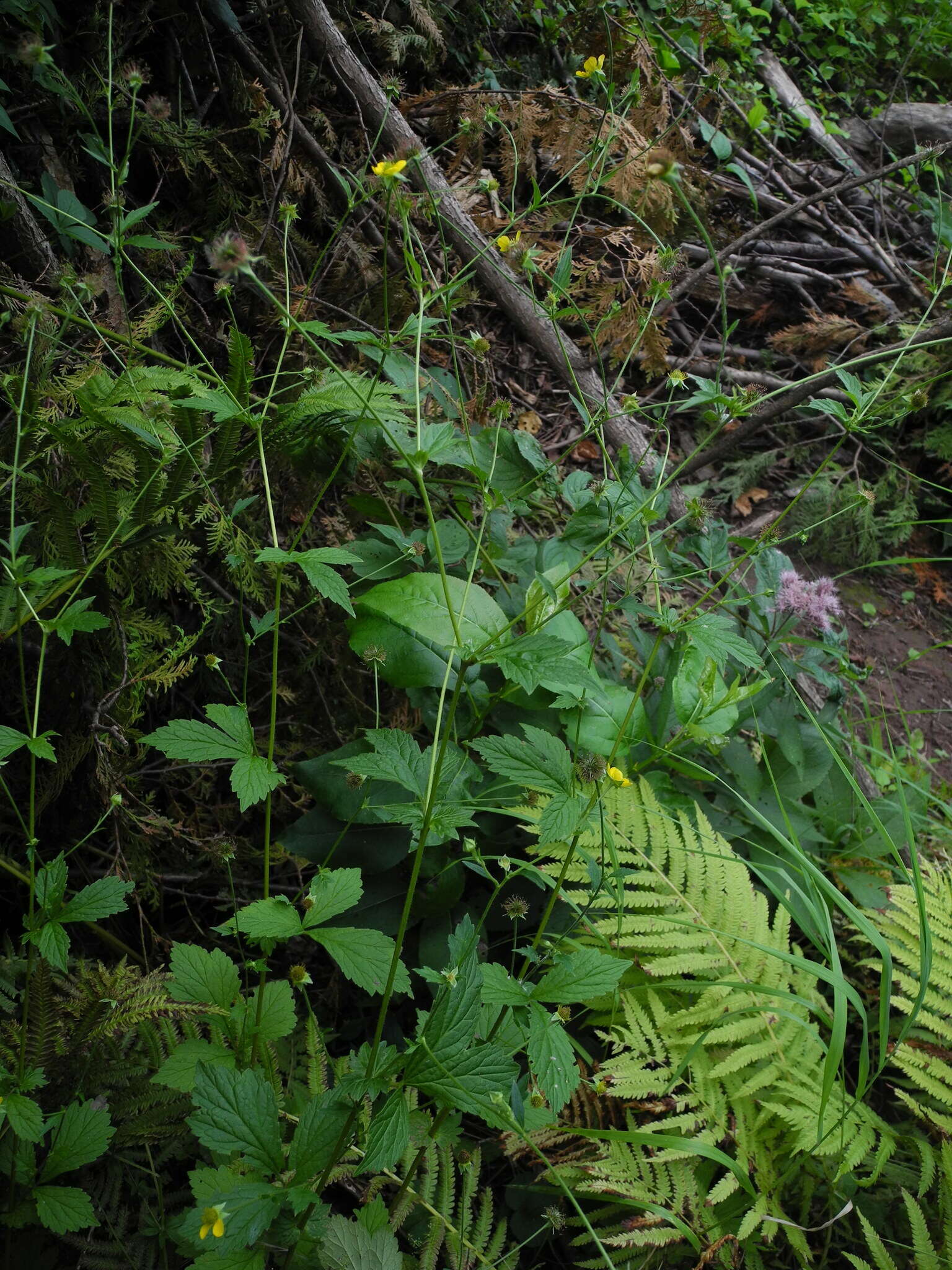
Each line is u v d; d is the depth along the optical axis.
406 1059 1.08
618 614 2.48
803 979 1.80
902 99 5.26
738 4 4.24
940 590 3.59
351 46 2.68
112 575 1.76
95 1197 1.40
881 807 2.29
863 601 3.46
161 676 1.82
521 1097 1.24
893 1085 1.92
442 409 2.21
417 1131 1.47
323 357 1.28
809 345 3.64
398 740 1.23
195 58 2.32
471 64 3.17
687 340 3.63
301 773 1.75
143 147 2.16
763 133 4.30
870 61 5.33
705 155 3.94
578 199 1.77
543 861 1.86
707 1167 1.62
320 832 1.76
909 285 3.94
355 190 2.41
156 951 1.88
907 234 4.29
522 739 1.83
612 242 2.70
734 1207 1.60
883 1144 1.64
